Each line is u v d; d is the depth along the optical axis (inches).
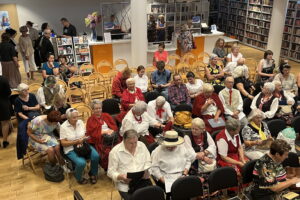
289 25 477.4
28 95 221.1
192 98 254.7
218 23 656.4
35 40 396.8
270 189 137.9
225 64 330.6
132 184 142.7
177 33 416.2
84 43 383.2
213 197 164.7
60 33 505.7
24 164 205.6
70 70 307.0
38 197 173.0
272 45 426.0
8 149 225.0
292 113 233.5
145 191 128.6
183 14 437.7
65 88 271.4
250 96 247.1
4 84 213.3
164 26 414.6
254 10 542.0
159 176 149.7
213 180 142.7
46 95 227.0
